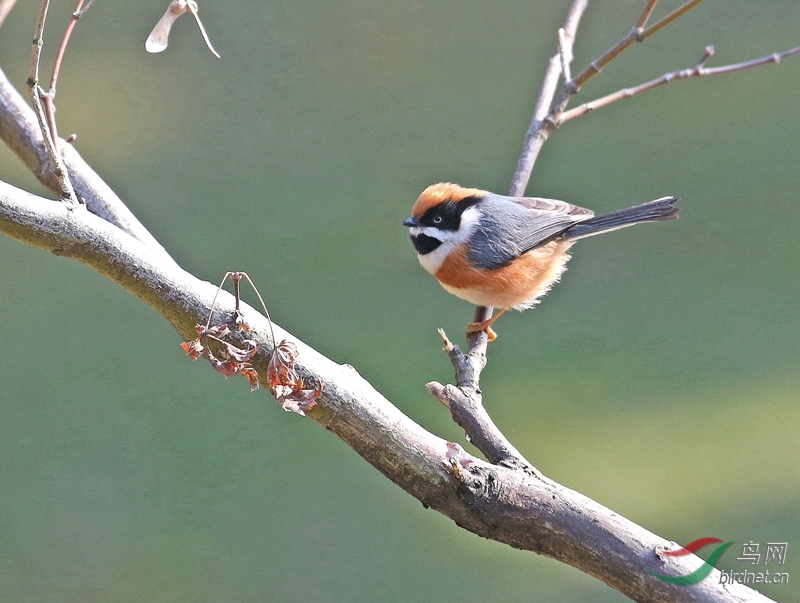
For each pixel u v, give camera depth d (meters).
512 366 12.37
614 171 15.21
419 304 13.42
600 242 14.27
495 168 15.37
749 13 18.12
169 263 4.71
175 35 18.05
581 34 17.83
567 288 13.54
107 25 17.97
